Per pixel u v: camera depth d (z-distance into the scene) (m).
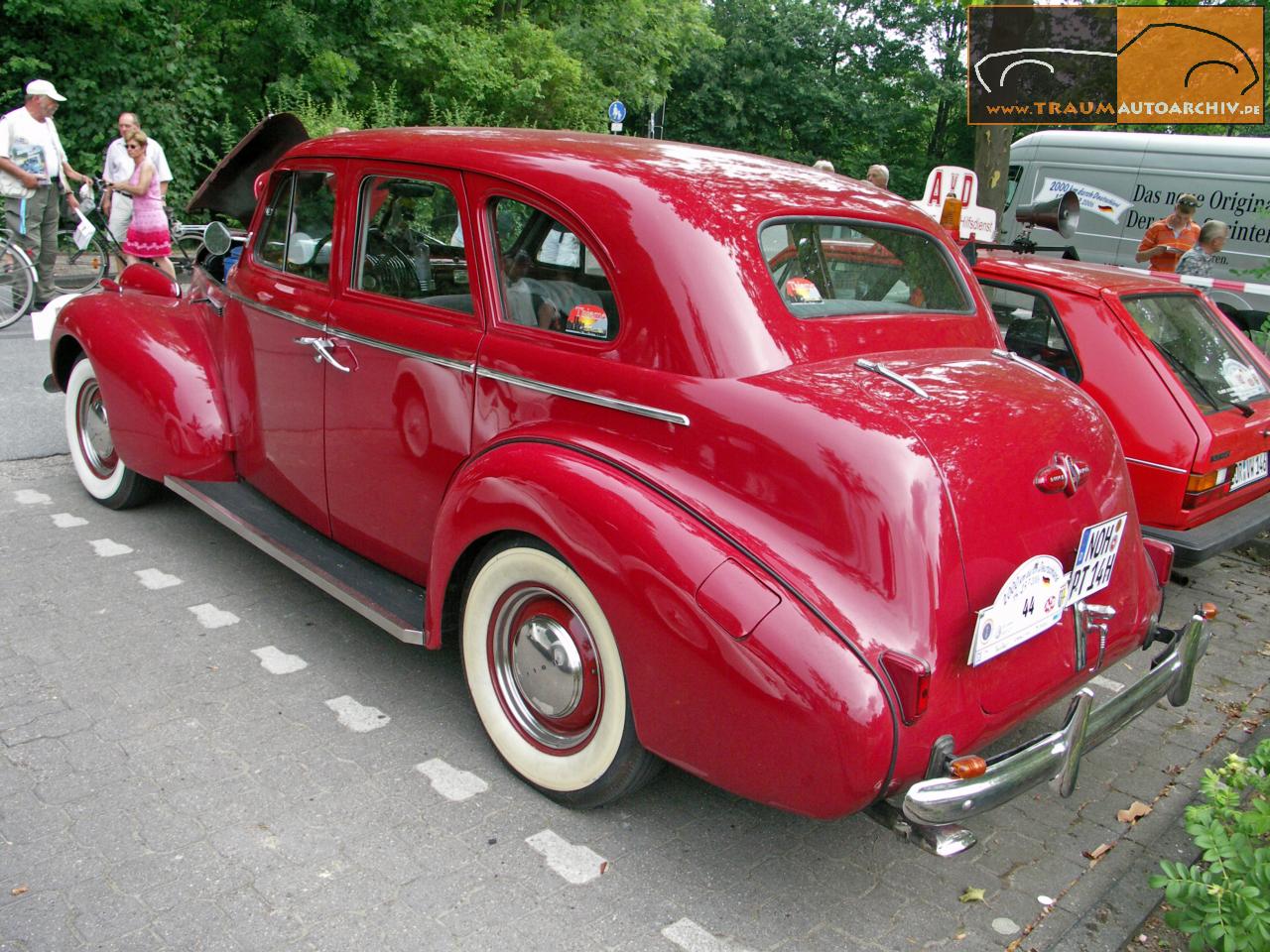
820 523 2.28
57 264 10.80
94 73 13.62
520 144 3.15
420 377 3.14
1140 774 3.35
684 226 2.64
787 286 2.75
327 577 3.39
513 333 2.90
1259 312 10.73
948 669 2.28
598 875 2.64
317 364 3.55
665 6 23.34
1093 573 2.71
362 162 3.43
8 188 8.63
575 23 21.64
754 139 34.69
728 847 2.80
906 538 2.23
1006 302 4.96
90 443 4.90
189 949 2.27
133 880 2.47
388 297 3.32
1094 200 12.76
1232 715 3.78
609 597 2.43
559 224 2.83
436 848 2.68
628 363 2.61
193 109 14.38
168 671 3.49
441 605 2.98
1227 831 2.53
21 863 2.50
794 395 2.39
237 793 2.85
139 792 2.82
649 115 31.86
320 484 3.64
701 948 2.41
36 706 3.21
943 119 36.91
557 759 2.82
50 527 4.67
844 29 34.34
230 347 4.09
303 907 2.43
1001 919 2.60
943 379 2.67
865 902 2.62
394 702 3.41
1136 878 2.79
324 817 2.77
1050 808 3.13
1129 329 4.50
